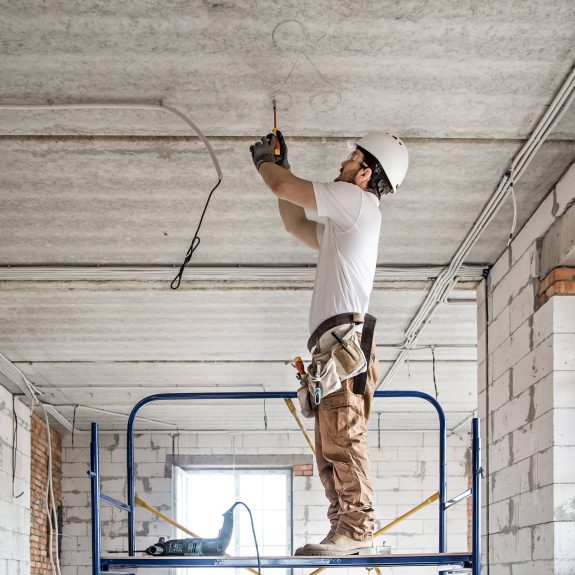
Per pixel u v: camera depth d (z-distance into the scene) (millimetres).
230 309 6352
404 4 3066
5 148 4078
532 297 4758
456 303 6176
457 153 4164
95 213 4809
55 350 7289
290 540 10828
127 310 6336
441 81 3562
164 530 10609
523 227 4977
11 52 3322
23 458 8719
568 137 4023
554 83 3576
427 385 8578
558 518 4266
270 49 3326
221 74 3494
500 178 4418
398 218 4910
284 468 11117
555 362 4398
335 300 3064
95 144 4047
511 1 3059
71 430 10469
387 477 10945
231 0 3027
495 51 3355
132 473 4133
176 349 7332
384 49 3336
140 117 3814
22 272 5492
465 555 3270
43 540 9602
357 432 3117
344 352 3023
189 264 5520
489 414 5465
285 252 5375
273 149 3234
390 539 10766
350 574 10195
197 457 10883
